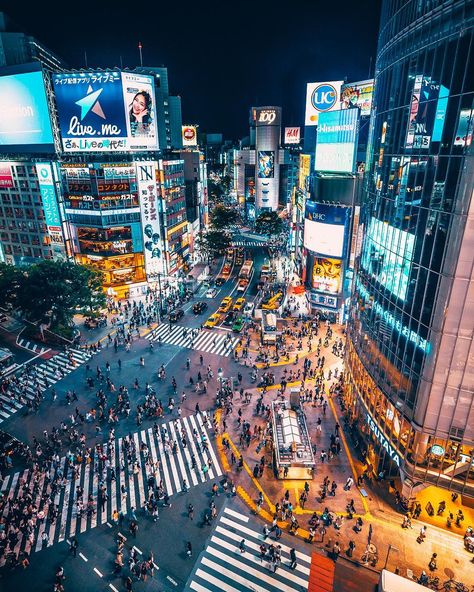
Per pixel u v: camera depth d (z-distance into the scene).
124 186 73.88
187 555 29.78
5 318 66.69
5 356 54.12
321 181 65.56
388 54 34.59
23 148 77.38
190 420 44.22
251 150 144.88
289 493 35.25
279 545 30.62
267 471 37.59
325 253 65.81
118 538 30.58
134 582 27.88
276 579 28.41
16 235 82.69
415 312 29.41
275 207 142.00
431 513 33.22
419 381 28.97
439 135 26.16
